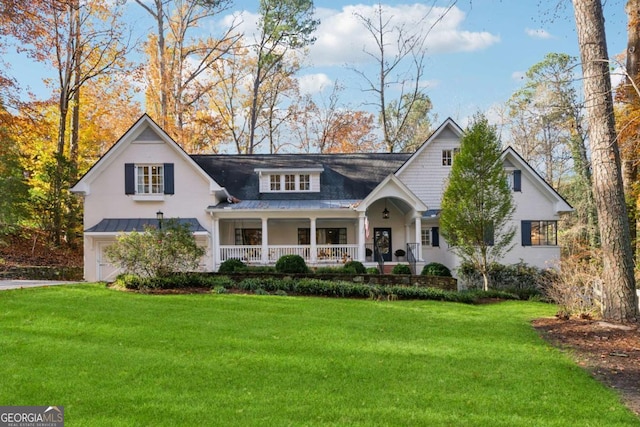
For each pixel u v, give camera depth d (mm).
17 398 6391
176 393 6633
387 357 8531
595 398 6605
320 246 23078
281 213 22984
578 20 11961
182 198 22953
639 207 20984
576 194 37469
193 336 9812
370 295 16594
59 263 25750
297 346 9180
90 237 22391
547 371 7793
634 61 20094
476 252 20359
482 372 7723
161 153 23031
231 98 41844
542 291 18969
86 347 8844
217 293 15922
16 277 21750
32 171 31203
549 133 43406
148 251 16891
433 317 12758
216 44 36406
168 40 35344
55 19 28844
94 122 34594
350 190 25453
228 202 24250
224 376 7359
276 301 14578
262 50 38656
